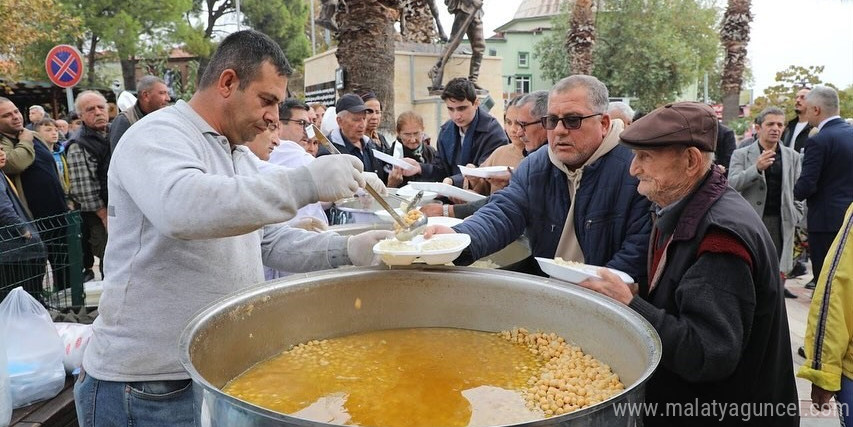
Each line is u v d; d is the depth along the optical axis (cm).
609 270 173
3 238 338
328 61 1030
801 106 592
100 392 160
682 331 147
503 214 237
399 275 179
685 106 164
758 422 165
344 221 342
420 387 148
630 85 2448
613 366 147
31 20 1460
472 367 158
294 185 137
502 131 450
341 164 142
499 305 176
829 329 190
